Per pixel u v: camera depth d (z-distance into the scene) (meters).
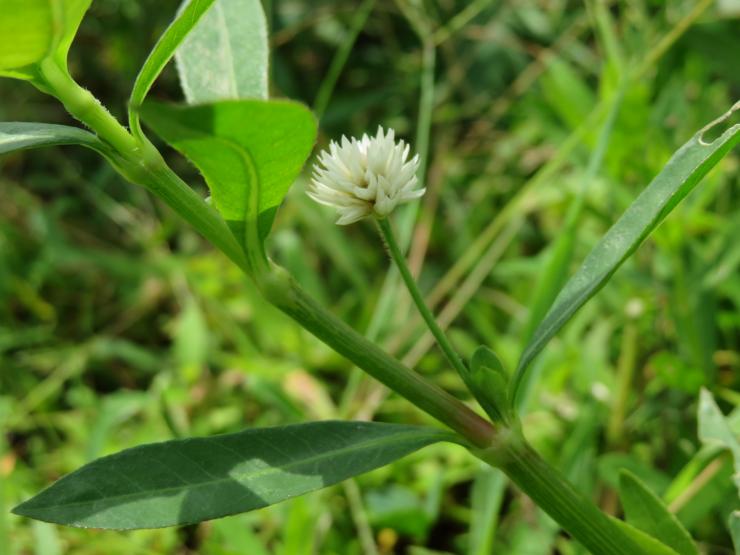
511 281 0.28
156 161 0.10
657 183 0.11
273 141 0.09
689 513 0.18
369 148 0.11
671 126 0.26
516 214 0.27
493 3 0.35
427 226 0.29
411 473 0.23
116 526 0.10
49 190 0.37
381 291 0.29
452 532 0.23
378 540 0.22
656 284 0.22
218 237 0.11
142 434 0.25
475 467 0.22
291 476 0.11
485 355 0.11
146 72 0.10
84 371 0.30
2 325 0.31
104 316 0.31
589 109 0.26
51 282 0.32
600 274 0.11
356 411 0.25
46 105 0.38
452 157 0.33
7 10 0.09
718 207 0.27
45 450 0.27
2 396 0.29
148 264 0.31
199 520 0.10
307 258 0.31
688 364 0.22
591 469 0.21
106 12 0.38
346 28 0.37
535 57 0.34
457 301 0.26
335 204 0.11
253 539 0.20
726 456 0.17
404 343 0.27
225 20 0.12
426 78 0.27
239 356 0.29
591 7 0.26
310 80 0.37
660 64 0.26
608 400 0.22
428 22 0.28
